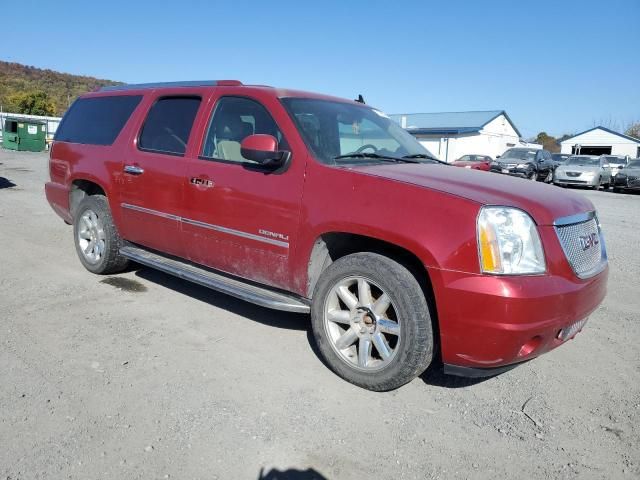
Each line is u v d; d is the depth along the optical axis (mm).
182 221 4301
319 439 2805
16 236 7012
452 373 3105
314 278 3641
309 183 3527
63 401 3023
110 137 5137
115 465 2514
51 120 31953
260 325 4309
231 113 4164
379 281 3188
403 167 3717
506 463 2689
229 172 3951
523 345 2920
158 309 4543
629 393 3465
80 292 4867
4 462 2488
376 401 3227
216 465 2553
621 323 4723
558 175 23781
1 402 2979
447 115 45344
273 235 3691
